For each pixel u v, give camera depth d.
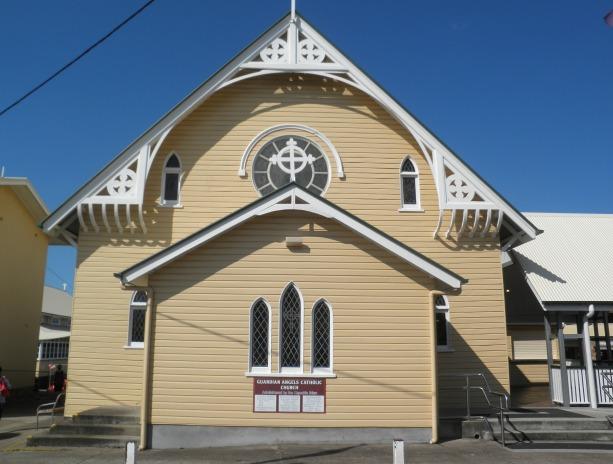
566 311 18.19
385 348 13.72
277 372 13.54
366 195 17.80
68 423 14.81
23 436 15.73
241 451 12.66
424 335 13.82
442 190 17.47
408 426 13.50
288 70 17.64
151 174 17.62
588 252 20.64
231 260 13.93
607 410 16.91
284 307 13.88
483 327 17.42
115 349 16.84
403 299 13.92
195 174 17.69
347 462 11.51
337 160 17.89
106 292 17.11
